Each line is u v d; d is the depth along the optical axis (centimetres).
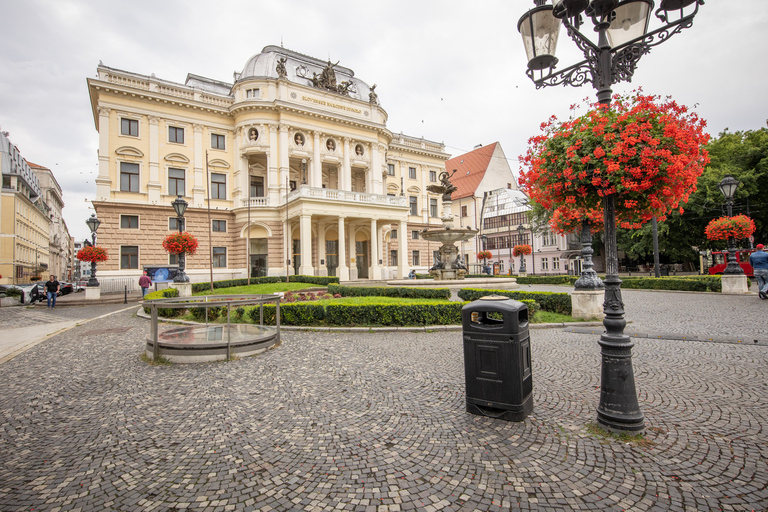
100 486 333
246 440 416
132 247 3088
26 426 465
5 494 321
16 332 1224
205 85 4094
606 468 345
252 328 949
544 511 289
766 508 286
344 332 1041
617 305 420
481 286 2048
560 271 5038
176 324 1237
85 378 663
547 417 455
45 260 7075
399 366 696
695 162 456
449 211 2319
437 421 453
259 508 300
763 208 3247
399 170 4716
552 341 887
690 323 1057
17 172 5200
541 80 518
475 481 330
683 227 3497
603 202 464
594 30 455
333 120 3716
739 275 1752
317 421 462
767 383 559
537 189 546
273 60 3738
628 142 412
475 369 469
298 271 3538
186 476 346
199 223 3350
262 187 3712
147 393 577
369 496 312
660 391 538
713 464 348
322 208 3219
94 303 2322
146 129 3189
